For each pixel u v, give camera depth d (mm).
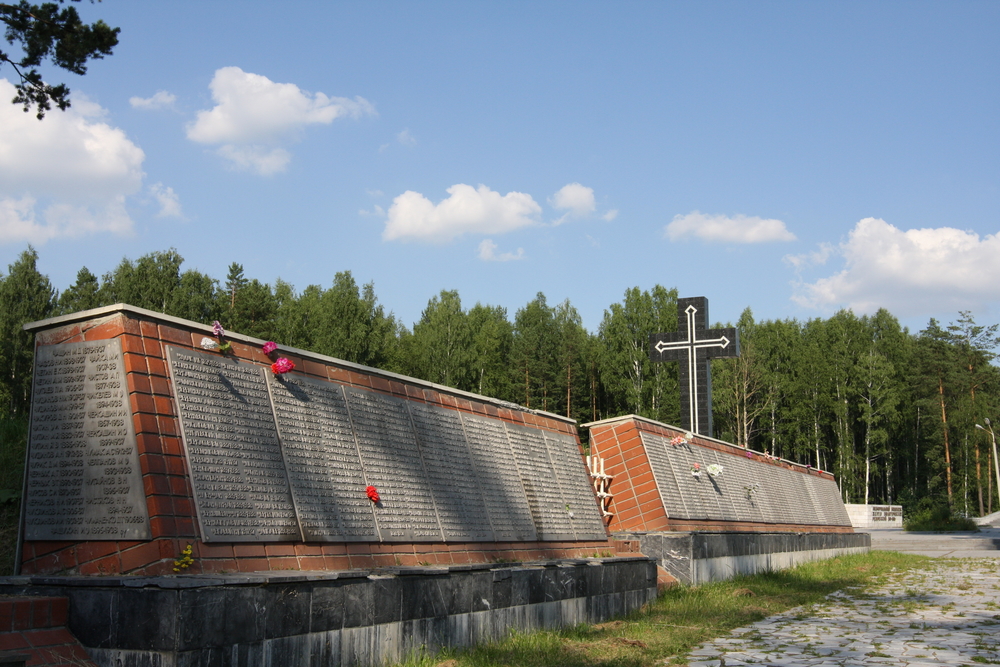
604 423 15797
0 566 7836
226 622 5414
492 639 8492
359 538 7613
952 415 64000
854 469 60656
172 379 6375
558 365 59281
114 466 6020
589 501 12625
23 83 11977
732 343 25141
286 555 6742
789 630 10672
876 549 31250
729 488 18922
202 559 5977
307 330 53750
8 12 11328
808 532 23094
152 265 53031
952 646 9406
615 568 11320
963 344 71875
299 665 6031
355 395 8367
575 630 9695
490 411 11039
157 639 5090
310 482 7309
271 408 7211
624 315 60062
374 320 58656
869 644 9547
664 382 56844
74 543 6008
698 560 14453
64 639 5262
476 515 9680
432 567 7828
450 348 56219
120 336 6230
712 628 10609
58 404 6359
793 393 62781
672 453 16609
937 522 46219
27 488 6297
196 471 6230
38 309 43562
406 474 8672
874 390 61031
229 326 47562
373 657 6820
